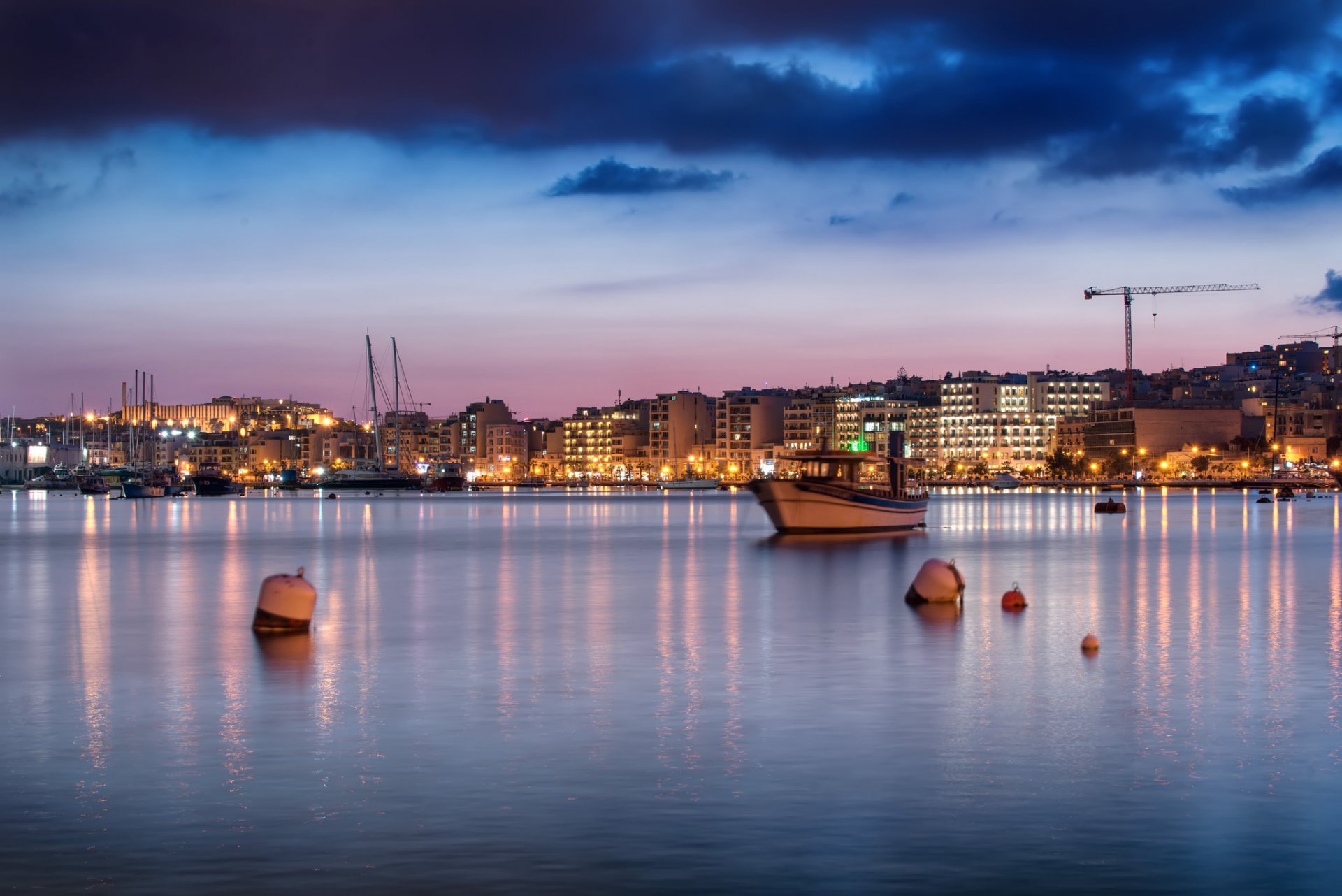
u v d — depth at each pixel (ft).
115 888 78.23
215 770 104.12
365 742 114.01
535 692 137.69
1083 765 105.09
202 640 181.06
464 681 144.97
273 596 189.16
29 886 78.64
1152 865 81.97
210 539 480.23
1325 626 192.24
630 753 109.40
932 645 171.73
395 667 155.22
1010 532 501.56
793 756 107.96
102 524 617.21
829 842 86.07
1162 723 120.47
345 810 93.15
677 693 136.87
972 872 80.94
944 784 99.25
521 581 281.95
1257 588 255.50
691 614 210.59
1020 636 180.55
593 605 226.58
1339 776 101.60
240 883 79.15
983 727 119.03
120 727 120.47
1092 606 220.84
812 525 445.37
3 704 132.05
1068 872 80.79
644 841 86.33
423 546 428.97
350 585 272.92
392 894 77.41
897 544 413.18
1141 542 428.97
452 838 86.94
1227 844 85.66
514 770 103.76
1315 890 78.13
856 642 175.52
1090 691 136.77
